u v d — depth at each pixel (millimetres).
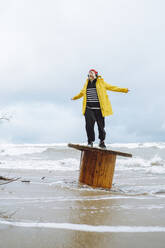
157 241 1757
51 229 2000
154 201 3549
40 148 23375
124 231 1983
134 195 4320
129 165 13047
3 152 20547
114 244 1694
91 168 5543
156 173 9414
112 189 5312
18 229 1976
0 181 5422
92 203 3311
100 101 5969
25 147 24719
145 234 1912
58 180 6391
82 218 2400
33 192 4168
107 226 2121
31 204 3098
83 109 6105
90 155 5633
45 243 1689
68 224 2160
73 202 3350
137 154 19172
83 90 6203
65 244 1679
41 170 10000
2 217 2338
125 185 6117
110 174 5578
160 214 2623
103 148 5895
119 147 23172
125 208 2982
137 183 6504
